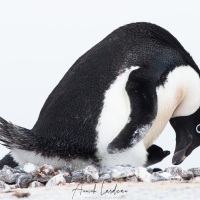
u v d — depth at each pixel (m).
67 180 27.62
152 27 35.12
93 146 31.88
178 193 24.75
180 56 34.84
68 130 32.09
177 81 34.38
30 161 32.28
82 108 32.19
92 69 33.16
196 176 30.80
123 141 31.11
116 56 33.41
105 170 31.12
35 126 33.34
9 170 28.62
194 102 36.06
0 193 25.34
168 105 34.34
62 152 32.09
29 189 25.80
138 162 32.19
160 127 34.88
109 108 31.95
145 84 32.50
